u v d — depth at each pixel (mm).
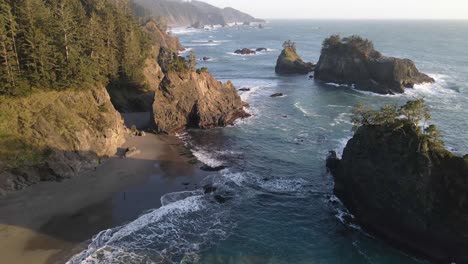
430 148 42562
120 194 51125
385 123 48000
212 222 46938
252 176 59188
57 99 61156
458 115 90750
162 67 135250
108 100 69688
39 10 68000
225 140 75000
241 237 44469
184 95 80062
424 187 41062
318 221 48062
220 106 84750
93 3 106500
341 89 124812
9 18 57250
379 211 45312
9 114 55312
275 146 71938
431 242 40969
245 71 159125
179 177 57156
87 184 53531
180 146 70562
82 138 58875
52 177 54062
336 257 41656
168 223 45906
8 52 56844
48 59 61906
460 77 137125
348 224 47469
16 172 51500
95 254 39469
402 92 117500
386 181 44531
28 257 38125
